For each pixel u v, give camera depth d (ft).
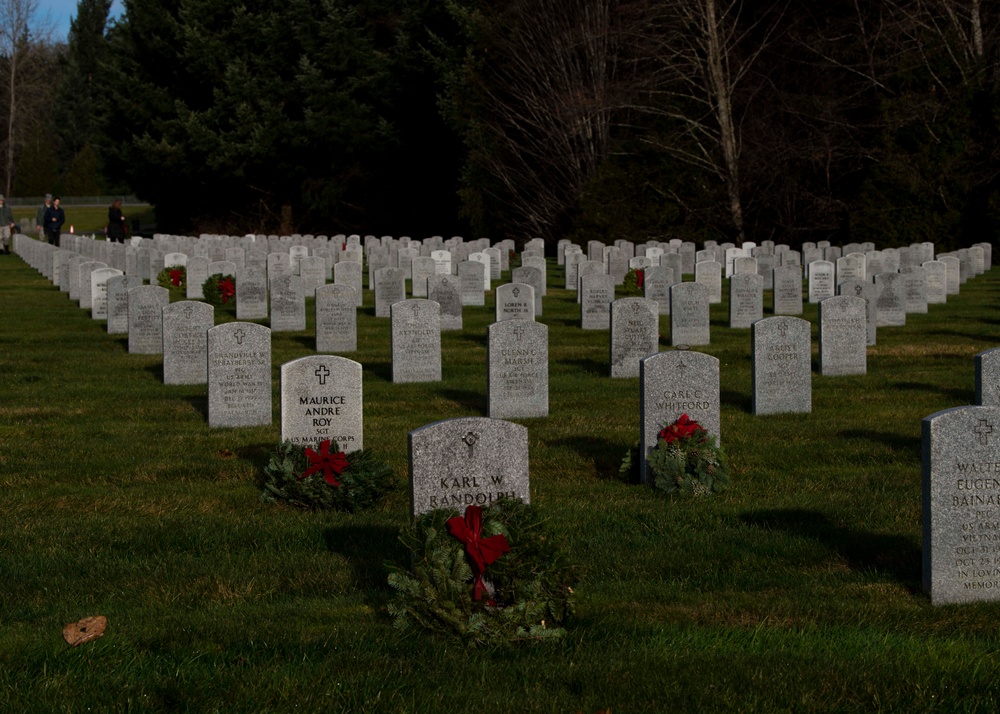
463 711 20.34
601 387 57.00
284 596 27.50
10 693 20.71
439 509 25.17
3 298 100.22
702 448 37.37
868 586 27.91
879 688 21.25
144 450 43.09
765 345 49.44
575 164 173.58
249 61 200.03
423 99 198.59
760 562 30.17
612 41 167.02
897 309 80.23
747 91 169.07
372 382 58.80
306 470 35.45
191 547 31.53
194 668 22.15
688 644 23.67
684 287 69.26
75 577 28.84
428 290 78.69
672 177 165.99
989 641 23.97
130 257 117.50
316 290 68.18
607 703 20.71
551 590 24.32
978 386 40.27
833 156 158.40
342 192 211.61
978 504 26.37
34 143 375.04
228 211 221.66
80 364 63.67
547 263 153.79
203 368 57.47
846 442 44.14
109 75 211.00
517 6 170.40
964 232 149.59
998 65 151.23
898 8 151.02
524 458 27.17
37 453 42.70
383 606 25.93
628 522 33.73
